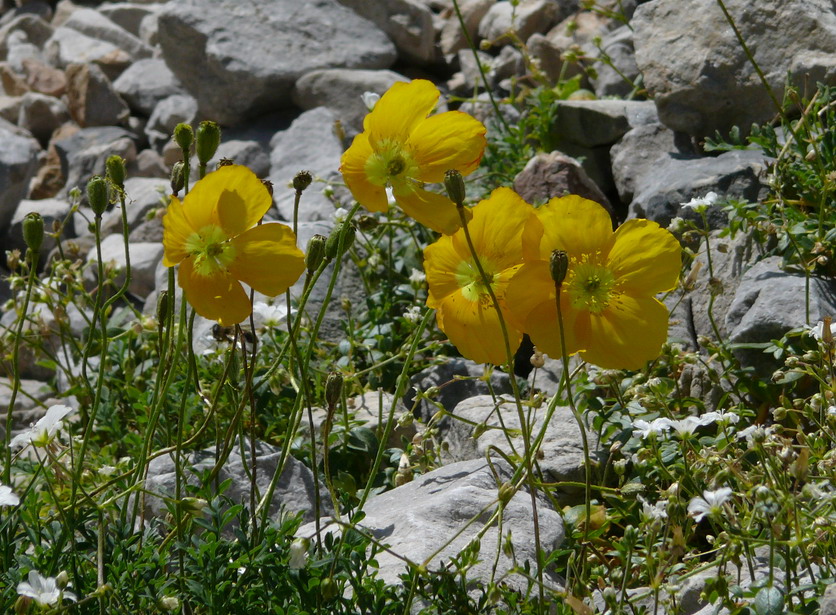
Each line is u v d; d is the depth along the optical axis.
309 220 8.63
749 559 3.42
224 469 4.95
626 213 7.25
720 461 3.99
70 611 3.41
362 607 3.44
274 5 10.84
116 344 6.37
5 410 7.31
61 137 11.91
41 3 15.40
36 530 3.74
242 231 3.27
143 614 3.51
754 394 5.14
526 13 10.71
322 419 5.61
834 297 5.22
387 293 6.52
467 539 4.06
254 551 3.44
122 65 12.95
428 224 3.37
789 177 5.87
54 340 7.84
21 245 9.84
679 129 6.91
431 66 11.42
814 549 3.78
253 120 10.75
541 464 4.90
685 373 5.40
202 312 3.28
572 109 7.51
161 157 11.17
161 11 10.68
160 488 4.02
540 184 6.99
